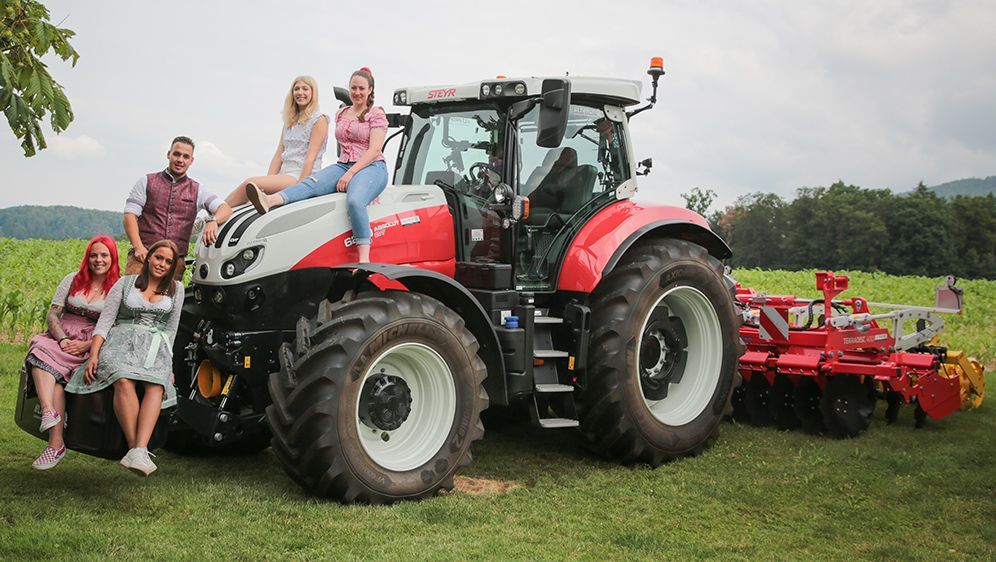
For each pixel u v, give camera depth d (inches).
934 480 225.0
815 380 281.7
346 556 158.4
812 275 930.1
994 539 183.3
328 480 187.8
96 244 199.6
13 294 390.6
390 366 206.8
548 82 211.2
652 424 240.7
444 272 232.7
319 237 212.1
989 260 2650.1
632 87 261.9
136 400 184.2
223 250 206.8
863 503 207.0
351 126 223.9
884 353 291.1
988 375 399.5
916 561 170.1
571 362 233.5
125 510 181.3
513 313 227.3
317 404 185.0
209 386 212.5
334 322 190.2
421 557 159.2
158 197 222.5
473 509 193.6
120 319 188.2
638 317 238.4
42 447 228.5
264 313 207.0
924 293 804.6
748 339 301.0
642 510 199.9
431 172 250.5
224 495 195.3
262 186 219.9
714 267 259.9
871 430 282.7
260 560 155.5
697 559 167.5
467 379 207.8
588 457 248.5
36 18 181.9
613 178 263.1
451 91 243.8
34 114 181.6
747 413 297.3
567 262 240.8
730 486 219.8
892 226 2741.1
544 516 191.5
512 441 265.3
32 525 166.4
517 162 235.5
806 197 3073.3
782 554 171.8
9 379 308.7
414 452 203.3
